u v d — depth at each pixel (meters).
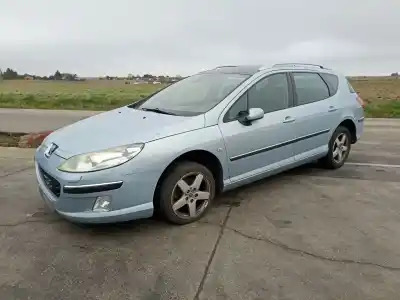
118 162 3.31
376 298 2.65
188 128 3.75
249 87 4.38
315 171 5.67
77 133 3.79
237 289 2.77
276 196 4.61
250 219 3.95
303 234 3.61
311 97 5.16
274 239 3.51
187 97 4.50
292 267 3.04
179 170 3.67
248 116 4.11
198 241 3.48
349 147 5.93
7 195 4.71
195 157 3.91
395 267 3.03
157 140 3.52
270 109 4.54
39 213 4.16
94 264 3.12
